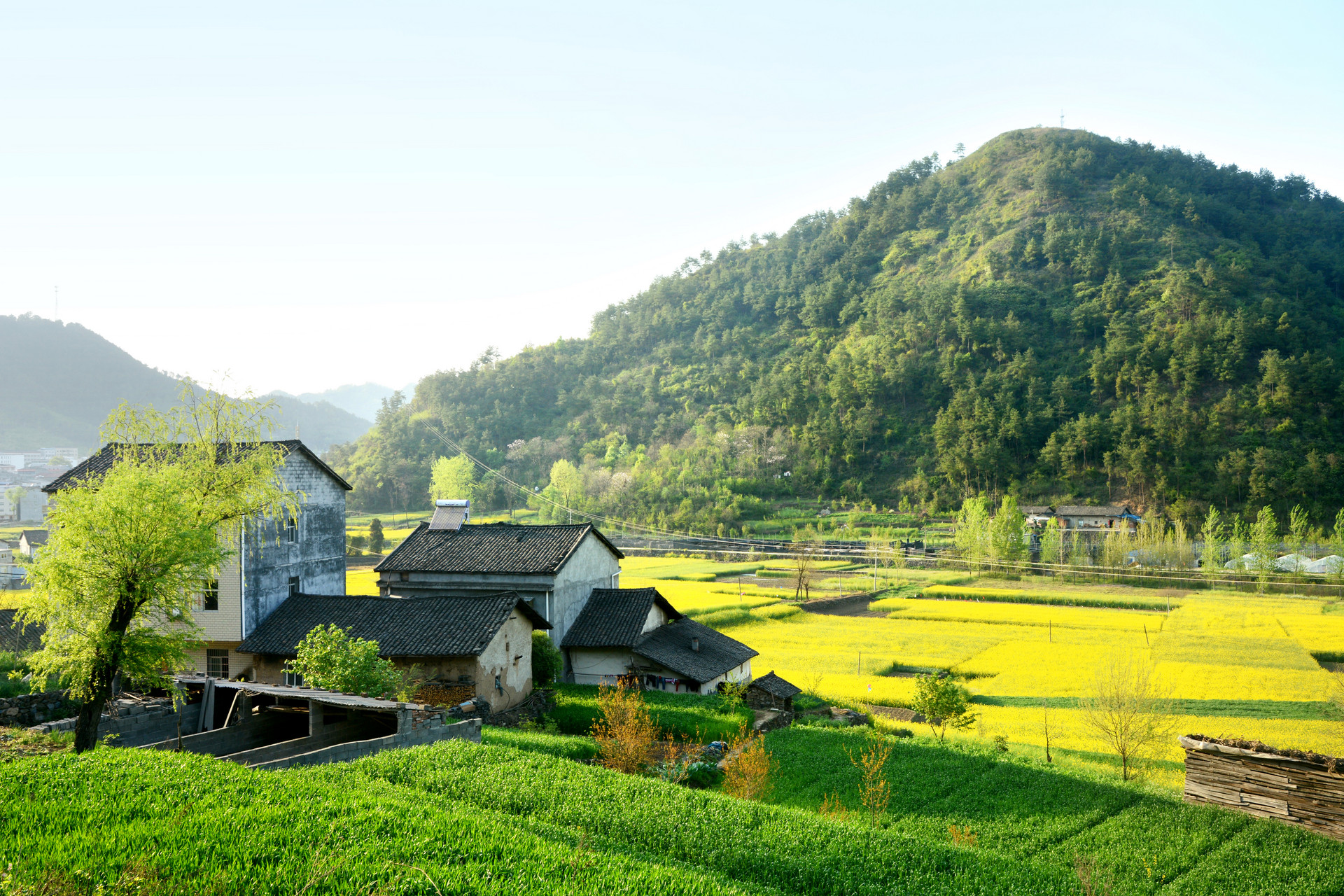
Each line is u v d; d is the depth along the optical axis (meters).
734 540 141.38
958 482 166.62
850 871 15.51
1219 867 19.84
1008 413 171.75
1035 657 58.38
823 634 68.25
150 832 11.14
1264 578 99.44
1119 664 46.25
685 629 46.44
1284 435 146.62
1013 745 36.47
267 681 34.84
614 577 49.19
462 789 18.00
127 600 21.89
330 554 42.41
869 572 113.88
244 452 30.95
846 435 187.25
